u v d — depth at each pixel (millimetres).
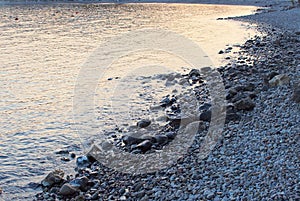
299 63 14750
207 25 34656
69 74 17016
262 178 6199
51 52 22906
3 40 28062
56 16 47125
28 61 20219
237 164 6930
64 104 12742
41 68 18453
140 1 73062
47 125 10859
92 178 7668
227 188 6113
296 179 5984
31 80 16109
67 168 8266
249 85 11828
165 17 44688
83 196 6809
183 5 64688
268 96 10648
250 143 7766
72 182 7363
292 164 6488
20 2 71812
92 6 63750
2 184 7617
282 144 7398
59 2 72688
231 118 9344
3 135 10125
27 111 12102
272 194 5660
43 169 8273
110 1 74000
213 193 6020
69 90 14383
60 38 28969
